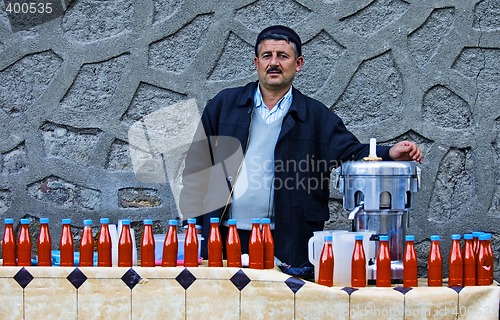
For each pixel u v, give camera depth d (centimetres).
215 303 416
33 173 607
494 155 592
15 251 439
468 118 596
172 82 607
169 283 419
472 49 596
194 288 418
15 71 611
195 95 607
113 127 607
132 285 420
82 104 610
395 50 598
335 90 601
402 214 445
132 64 608
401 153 461
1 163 608
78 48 609
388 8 599
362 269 414
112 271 420
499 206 591
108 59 610
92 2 610
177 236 444
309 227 491
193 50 608
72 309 422
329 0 602
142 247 427
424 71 596
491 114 592
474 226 591
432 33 597
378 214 441
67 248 430
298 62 501
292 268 441
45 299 423
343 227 598
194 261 425
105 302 421
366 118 601
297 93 501
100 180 605
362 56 599
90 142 609
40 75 610
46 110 609
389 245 442
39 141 609
